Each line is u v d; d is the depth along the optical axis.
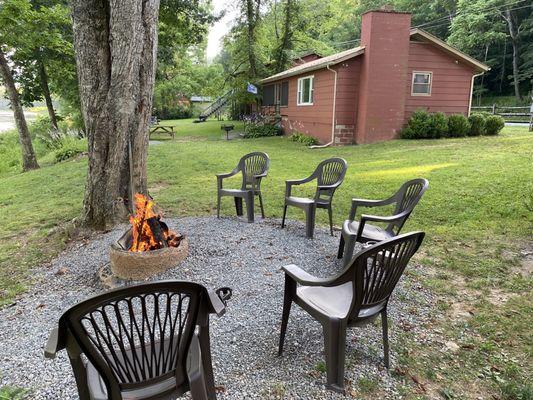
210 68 35.28
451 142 10.41
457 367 2.11
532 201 4.72
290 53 20.75
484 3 23.23
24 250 4.20
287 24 20.33
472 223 4.49
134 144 4.33
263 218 4.99
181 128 21.31
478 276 3.21
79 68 4.06
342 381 1.92
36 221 5.30
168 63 17.97
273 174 7.89
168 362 1.52
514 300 2.81
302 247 3.91
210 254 3.67
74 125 18.83
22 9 9.70
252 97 19.84
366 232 3.29
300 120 14.57
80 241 4.21
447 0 26.59
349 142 12.03
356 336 2.40
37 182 8.31
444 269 3.37
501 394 1.90
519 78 24.23
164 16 13.24
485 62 25.38
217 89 21.64
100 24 3.91
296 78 14.70
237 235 4.21
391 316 2.62
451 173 6.76
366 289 1.89
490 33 23.33
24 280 3.44
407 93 11.77
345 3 30.73
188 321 1.50
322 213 5.22
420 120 11.36
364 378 2.02
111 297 1.35
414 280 3.15
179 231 4.32
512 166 6.80
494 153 8.25
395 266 1.97
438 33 27.69
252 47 19.36
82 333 1.36
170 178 7.93
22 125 10.86
